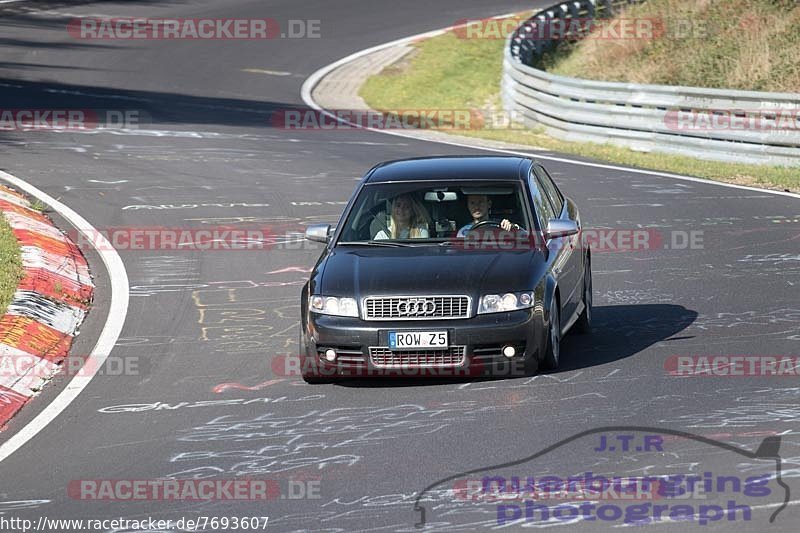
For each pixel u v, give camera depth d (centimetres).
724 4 12069
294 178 6956
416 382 3328
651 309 4134
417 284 3238
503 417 2948
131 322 4147
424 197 3622
